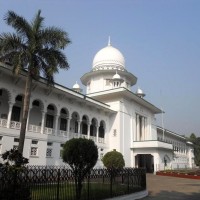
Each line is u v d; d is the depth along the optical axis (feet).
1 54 61.93
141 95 172.24
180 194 56.70
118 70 160.45
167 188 68.08
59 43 63.98
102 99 141.59
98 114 125.39
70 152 38.01
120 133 129.80
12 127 79.25
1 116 83.10
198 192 60.23
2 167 29.66
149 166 154.20
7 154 31.76
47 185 34.45
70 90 107.04
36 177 33.09
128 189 47.65
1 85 76.43
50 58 63.57
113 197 41.65
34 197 32.45
